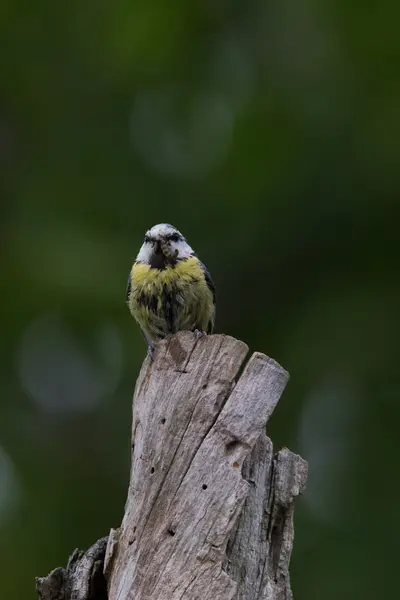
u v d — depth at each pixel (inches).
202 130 722.8
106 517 577.3
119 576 233.0
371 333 669.3
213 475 229.0
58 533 562.9
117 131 730.2
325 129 693.9
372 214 694.5
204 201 689.6
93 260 654.5
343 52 717.3
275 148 700.0
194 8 750.5
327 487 591.2
